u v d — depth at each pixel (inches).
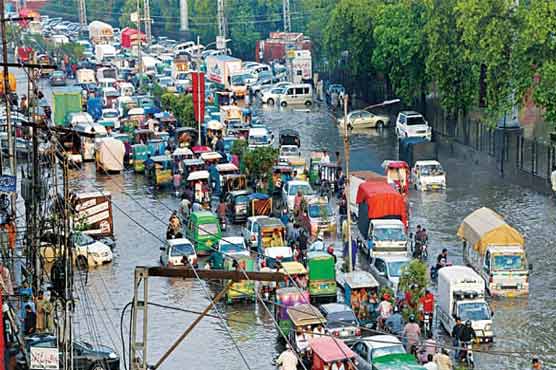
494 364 2514.8
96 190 4205.2
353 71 6742.1
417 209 4033.0
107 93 7042.3
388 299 2746.1
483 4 4566.9
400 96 5890.8
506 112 4584.2
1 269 2696.9
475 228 3129.9
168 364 2519.7
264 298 2930.6
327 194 4325.8
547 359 2527.1
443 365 2378.2
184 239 3385.8
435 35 5054.1
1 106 5088.6
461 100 5064.0
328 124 6304.1
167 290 3137.3
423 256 3316.9
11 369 2177.7
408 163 4643.2
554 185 4082.2
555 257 3361.2
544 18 4296.3
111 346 2581.2
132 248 3592.5
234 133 5472.4
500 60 4512.8
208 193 4183.1
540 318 2810.0
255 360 2541.8
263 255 3201.3
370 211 3405.5
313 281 2950.3
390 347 2374.5
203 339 2704.2
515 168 4557.1
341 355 2326.5
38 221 2608.3
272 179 4379.9
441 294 2765.7
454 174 4694.9
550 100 4264.3
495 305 2930.6
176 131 5383.9
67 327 1989.4
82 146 5236.2
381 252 3297.2
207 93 7106.3
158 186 4586.6
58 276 2000.5
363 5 6702.8
